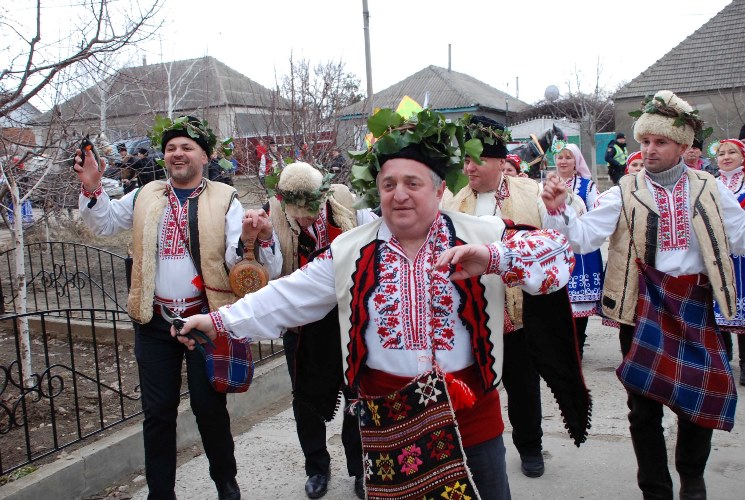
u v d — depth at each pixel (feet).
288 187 11.16
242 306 8.14
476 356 7.49
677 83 78.07
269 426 15.81
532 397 12.36
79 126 21.26
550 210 10.34
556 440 14.51
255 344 19.81
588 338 22.68
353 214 12.24
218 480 11.64
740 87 73.46
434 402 7.34
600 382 17.99
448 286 7.47
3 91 17.90
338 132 31.37
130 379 17.84
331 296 8.13
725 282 10.39
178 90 39.86
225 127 38.60
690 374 10.28
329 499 12.40
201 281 11.20
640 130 10.97
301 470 13.56
